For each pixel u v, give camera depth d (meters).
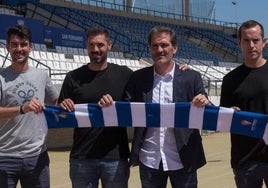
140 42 28.33
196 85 4.47
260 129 4.31
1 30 18.44
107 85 4.59
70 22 26.67
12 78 4.48
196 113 4.39
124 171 4.61
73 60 20.81
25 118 4.49
